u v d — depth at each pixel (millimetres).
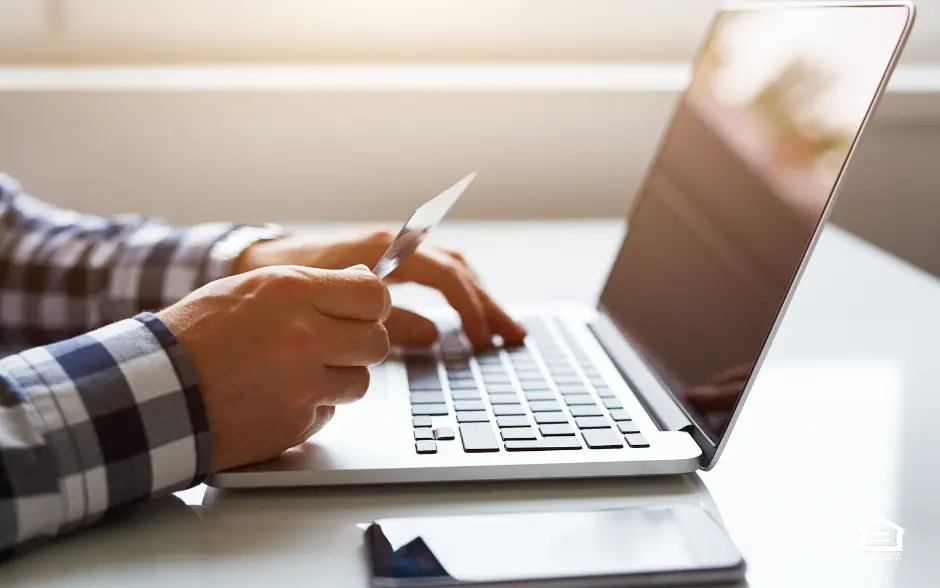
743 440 518
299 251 658
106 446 412
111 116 1036
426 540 392
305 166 1074
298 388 452
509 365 600
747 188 569
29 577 377
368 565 386
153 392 427
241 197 1077
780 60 600
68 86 1023
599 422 501
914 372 613
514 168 1103
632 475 470
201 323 453
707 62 730
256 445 448
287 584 373
